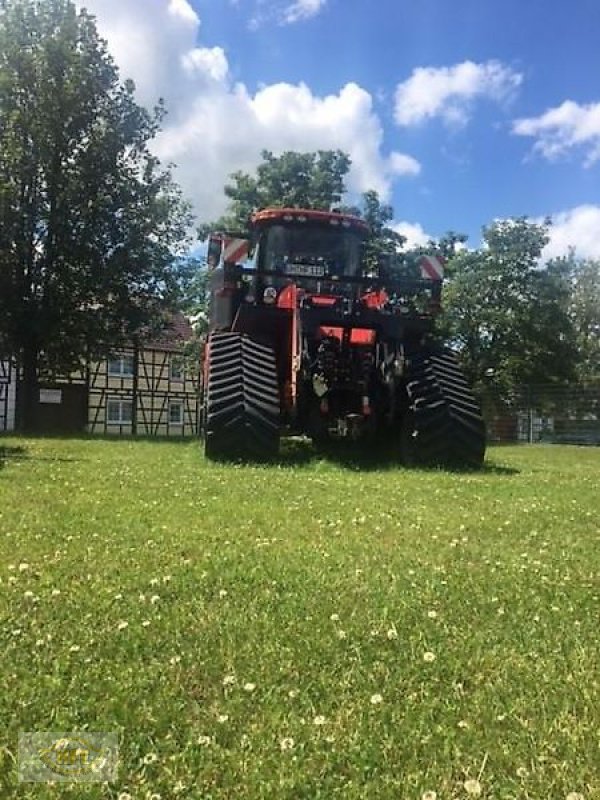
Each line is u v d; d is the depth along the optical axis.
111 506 5.96
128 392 49.41
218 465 9.23
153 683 2.60
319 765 2.14
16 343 29.06
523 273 42.16
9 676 2.64
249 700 2.50
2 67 28.61
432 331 10.70
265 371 10.02
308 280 10.62
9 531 4.94
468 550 4.70
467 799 1.98
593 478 9.38
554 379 41.81
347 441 10.79
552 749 2.21
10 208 27.70
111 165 29.34
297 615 3.31
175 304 31.39
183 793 2.01
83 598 3.50
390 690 2.58
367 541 4.88
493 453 16.61
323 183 37.59
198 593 3.62
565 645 3.03
